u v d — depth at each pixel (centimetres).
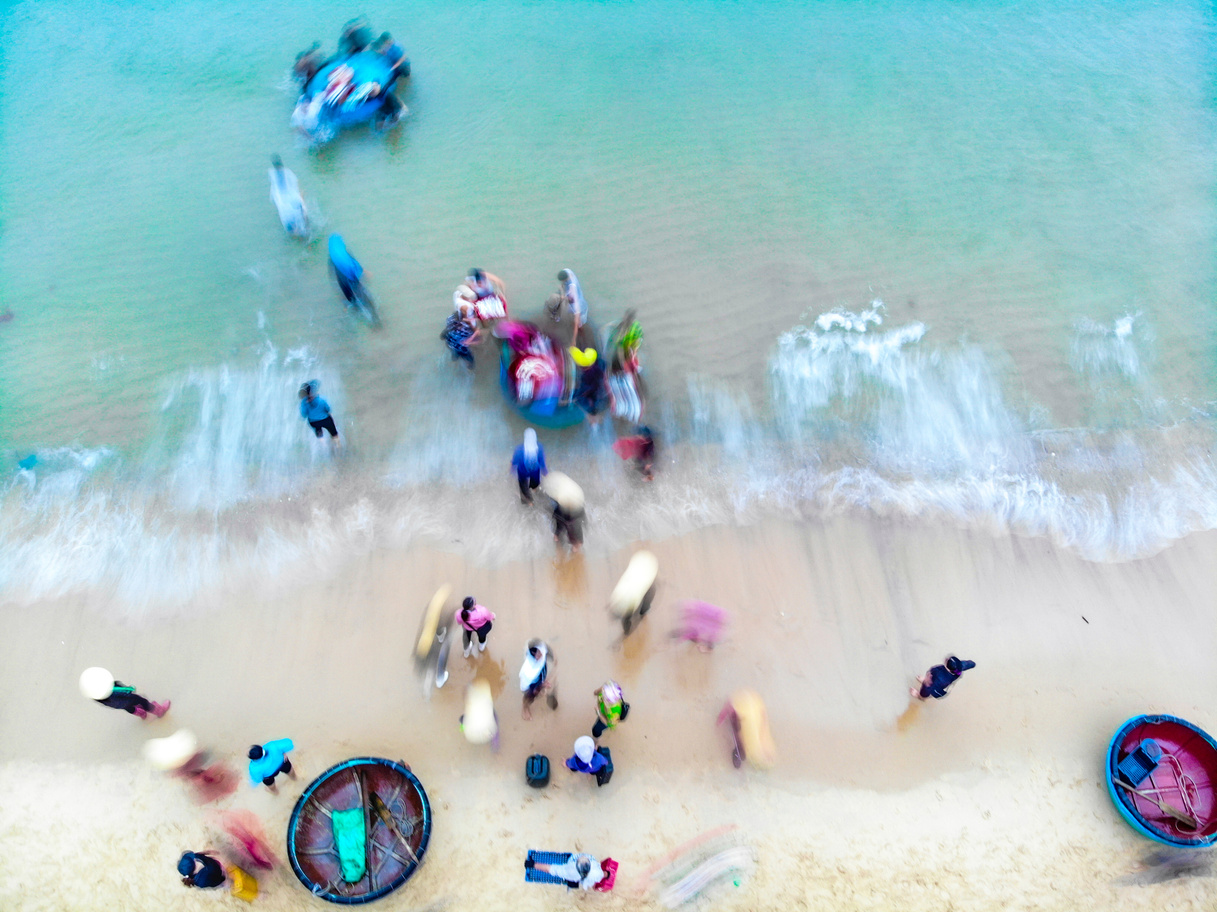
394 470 1020
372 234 1245
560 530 941
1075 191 1329
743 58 1522
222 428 1048
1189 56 1540
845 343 1152
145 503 986
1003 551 982
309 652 883
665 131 1398
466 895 750
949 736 850
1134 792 788
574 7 1602
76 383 1084
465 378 1093
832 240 1259
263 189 1297
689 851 778
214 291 1176
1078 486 1038
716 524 991
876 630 918
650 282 1199
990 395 1113
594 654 891
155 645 884
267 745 729
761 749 823
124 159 1332
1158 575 968
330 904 736
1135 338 1164
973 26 1598
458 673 871
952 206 1306
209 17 1559
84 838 773
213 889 746
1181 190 1330
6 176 1302
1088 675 897
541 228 1257
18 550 948
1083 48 1555
